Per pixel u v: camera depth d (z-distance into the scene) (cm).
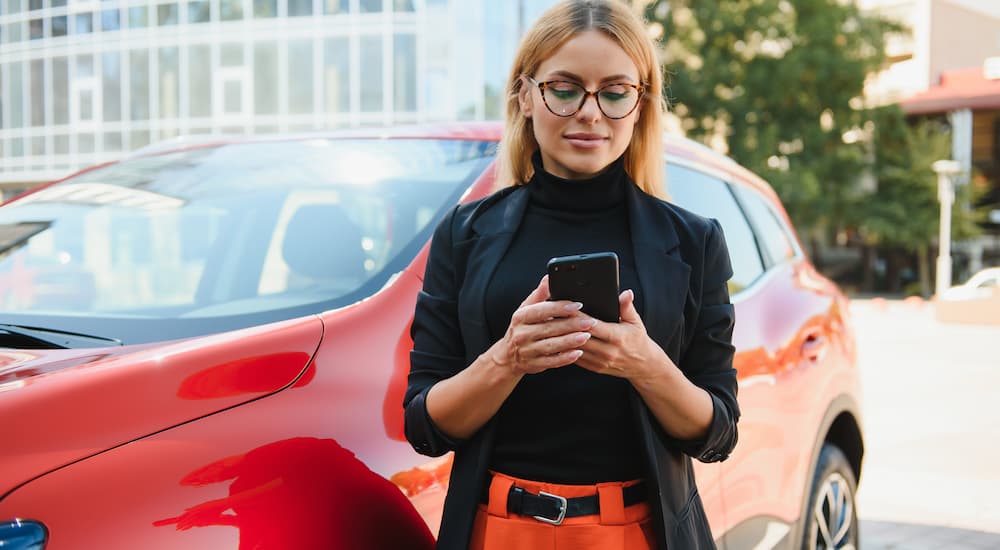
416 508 141
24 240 224
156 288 214
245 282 209
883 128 2548
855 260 3303
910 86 3306
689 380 134
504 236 133
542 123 132
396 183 212
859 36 2339
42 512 107
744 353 235
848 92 2336
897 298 2756
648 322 126
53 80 2384
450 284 139
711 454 132
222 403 129
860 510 452
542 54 132
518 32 1983
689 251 134
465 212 142
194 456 120
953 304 1692
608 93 130
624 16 132
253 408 131
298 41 2178
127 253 222
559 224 134
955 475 525
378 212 207
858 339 1412
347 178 220
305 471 128
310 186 224
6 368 135
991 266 3048
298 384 139
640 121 143
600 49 129
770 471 242
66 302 206
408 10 2119
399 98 2134
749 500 228
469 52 2123
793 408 259
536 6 2209
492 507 128
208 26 2230
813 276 325
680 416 124
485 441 128
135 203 236
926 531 416
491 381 120
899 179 2622
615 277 113
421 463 145
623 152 138
